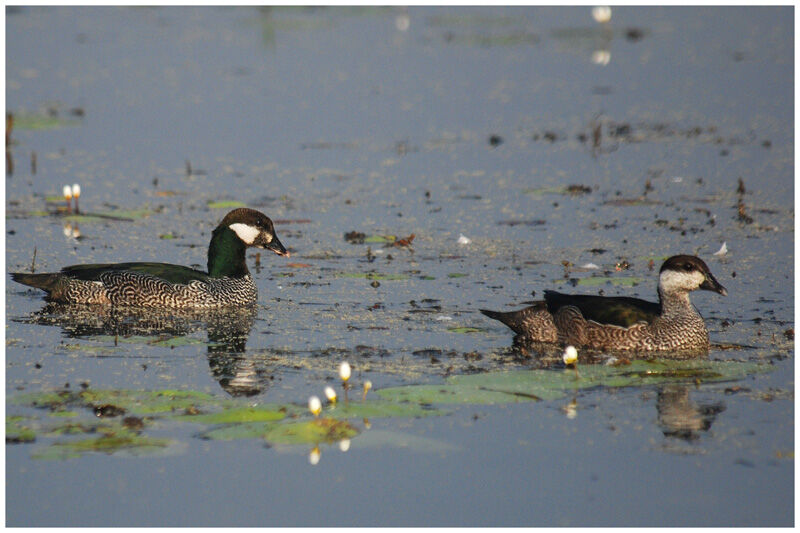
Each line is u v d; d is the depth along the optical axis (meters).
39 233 20.05
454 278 17.52
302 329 14.91
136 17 49.69
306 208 22.06
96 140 27.66
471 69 37.22
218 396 12.00
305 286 17.17
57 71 36.47
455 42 42.41
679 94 33.12
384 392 12.07
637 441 10.97
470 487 10.05
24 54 39.59
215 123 29.61
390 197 22.92
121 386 12.43
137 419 11.27
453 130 29.09
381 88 34.34
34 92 33.09
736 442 10.95
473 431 11.21
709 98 32.50
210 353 13.81
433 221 21.11
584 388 12.50
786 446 10.84
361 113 30.97
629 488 10.02
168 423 11.22
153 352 13.84
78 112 30.55
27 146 27.02
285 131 28.84
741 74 35.69
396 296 16.55
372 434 11.02
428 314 15.62
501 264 18.28
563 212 21.75
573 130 29.08
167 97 32.72
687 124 29.47
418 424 11.34
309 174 24.77
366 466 10.42
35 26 46.12
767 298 16.28
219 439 10.86
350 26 46.78
